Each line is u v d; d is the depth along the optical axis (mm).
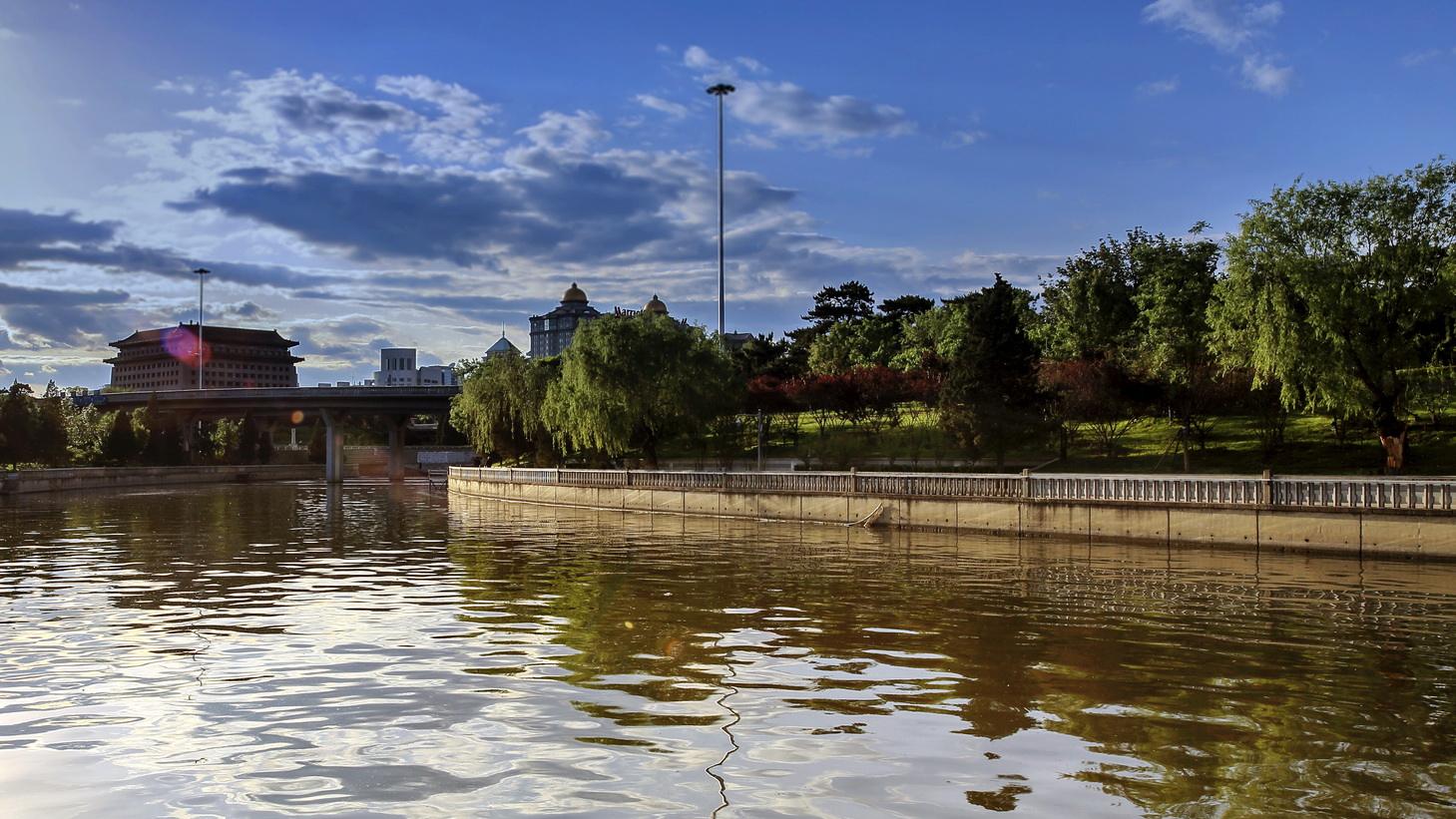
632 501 70562
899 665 18484
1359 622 23203
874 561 37156
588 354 78688
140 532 53469
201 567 36000
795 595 28031
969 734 14031
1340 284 51031
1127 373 67500
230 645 20516
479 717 14906
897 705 15570
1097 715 15008
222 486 123812
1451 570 33250
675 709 15336
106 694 16422
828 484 56094
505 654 19516
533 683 17047
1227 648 20109
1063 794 11656
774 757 13008
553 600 27156
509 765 12719
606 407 78250
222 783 12148
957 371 67062
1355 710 15289
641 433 83750
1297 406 65000
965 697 16094
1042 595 27906
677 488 66625
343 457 156250
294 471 154500
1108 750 13305
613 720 14727
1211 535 40469
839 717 14891
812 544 44688
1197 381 64500
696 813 11086
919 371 87000
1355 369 52875
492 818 10969
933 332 116125
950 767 12609
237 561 38125
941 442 78000
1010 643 20641
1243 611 25000
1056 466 69188
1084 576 32250
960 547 42719
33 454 102312
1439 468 54906
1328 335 51344
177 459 138750
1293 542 38188
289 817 11055
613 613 24797
